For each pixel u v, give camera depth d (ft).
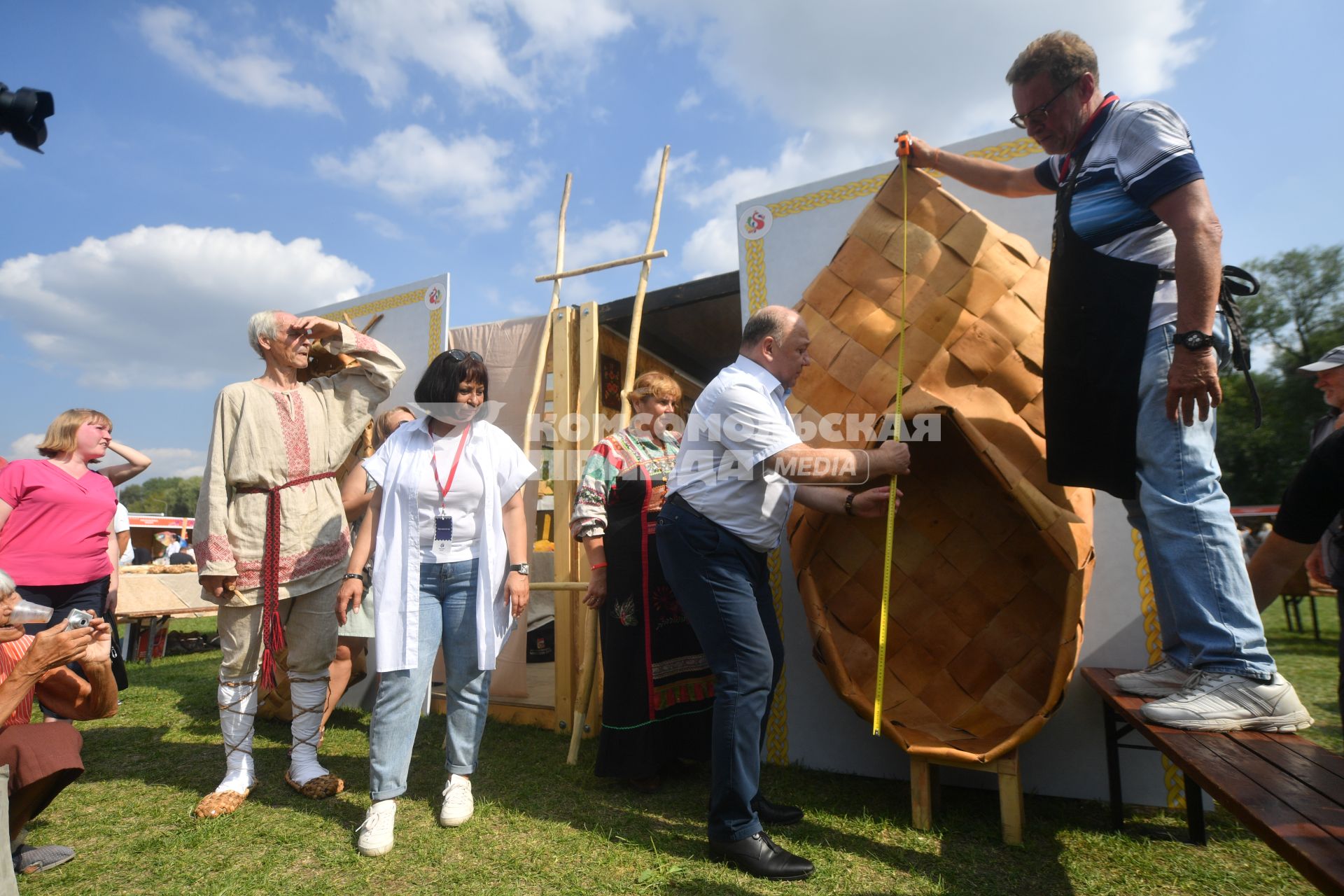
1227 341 6.03
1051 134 6.64
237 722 8.46
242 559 8.45
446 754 8.01
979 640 8.39
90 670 6.47
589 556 9.73
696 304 14.03
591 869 6.63
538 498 13.62
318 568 8.82
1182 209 5.58
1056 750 8.94
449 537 7.93
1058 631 8.08
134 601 21.56
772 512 7.22
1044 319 7.66
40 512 10.37
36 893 6.13
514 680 12.87
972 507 8.75
